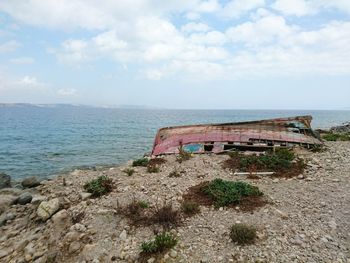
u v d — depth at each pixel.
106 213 10.88
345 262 7.46
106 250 8.84
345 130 44.03
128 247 8.88
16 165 28.98
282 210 10.40
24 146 41.72
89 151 37.31
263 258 7.85
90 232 9.83
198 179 14.17
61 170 26.78
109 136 54.50
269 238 8.70
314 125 81.12
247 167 15.25
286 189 12.30
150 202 11.53
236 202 10.97
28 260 9.09
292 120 22.92
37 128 73.19
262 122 23.36
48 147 40.62
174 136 23.34
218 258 8.02
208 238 9.01
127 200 11.82
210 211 10.59
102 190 12.83
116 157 33.22
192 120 116.56
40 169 27.27
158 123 95.25
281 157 16.02
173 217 10.02
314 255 7.82
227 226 9.52
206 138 21.89
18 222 12.01
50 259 8.83
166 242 8.55
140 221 10.20
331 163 15.62
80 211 11.34
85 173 17.92
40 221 11.50
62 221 10.86
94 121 106.00
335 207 10.37
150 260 8.13
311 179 13.30
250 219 9.81
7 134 58.03
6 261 9.29
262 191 12.07
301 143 20.22
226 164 16.23
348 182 12.68
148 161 18.78
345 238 8.52
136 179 14.48
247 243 8.52
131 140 48.47
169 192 12.45
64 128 73.38
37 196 14.39
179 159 18.17
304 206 10.63
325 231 8.92
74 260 8.67
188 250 8.48
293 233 8.91
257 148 20.47
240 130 22.17
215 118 137.75
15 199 14.58
